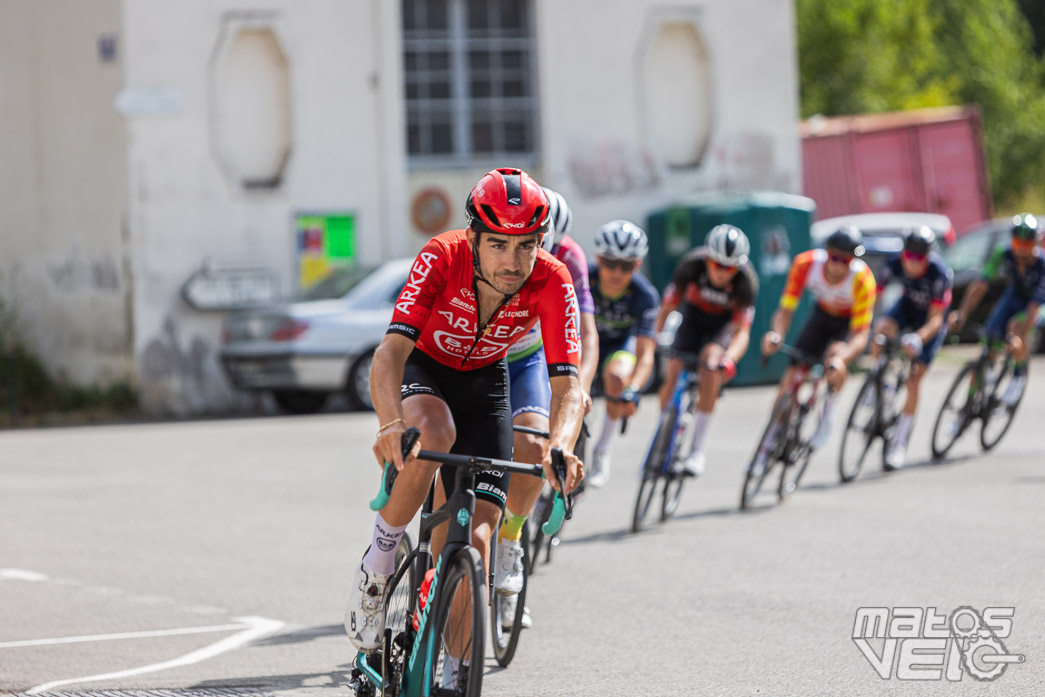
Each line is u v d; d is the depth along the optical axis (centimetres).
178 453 4041
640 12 6212
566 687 1606
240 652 1805
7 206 6147
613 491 3216
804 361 2992
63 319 5928
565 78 6134
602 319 2633
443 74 6091
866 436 3288
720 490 3164
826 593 2050
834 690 1560
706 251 2823
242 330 4966
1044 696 1507
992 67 13600
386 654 1381
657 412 5003
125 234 5562
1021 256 3588
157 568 2381
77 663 1755
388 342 1321
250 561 2430
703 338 2869
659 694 1566
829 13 11688
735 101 6384
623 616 1964
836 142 8044
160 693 1600
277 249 5716
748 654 1728
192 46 5597
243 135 5688
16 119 6062
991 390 3656
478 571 1221
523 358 1692
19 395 5753
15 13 6006
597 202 6178
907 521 2642
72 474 3616
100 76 5638
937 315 3341
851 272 3047
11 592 2202
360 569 1405
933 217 7281
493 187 1277
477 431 1409
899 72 12238
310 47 5753
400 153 5872
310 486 3322
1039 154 13412
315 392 5350
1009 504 2802
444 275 1347
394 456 1234
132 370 5578
